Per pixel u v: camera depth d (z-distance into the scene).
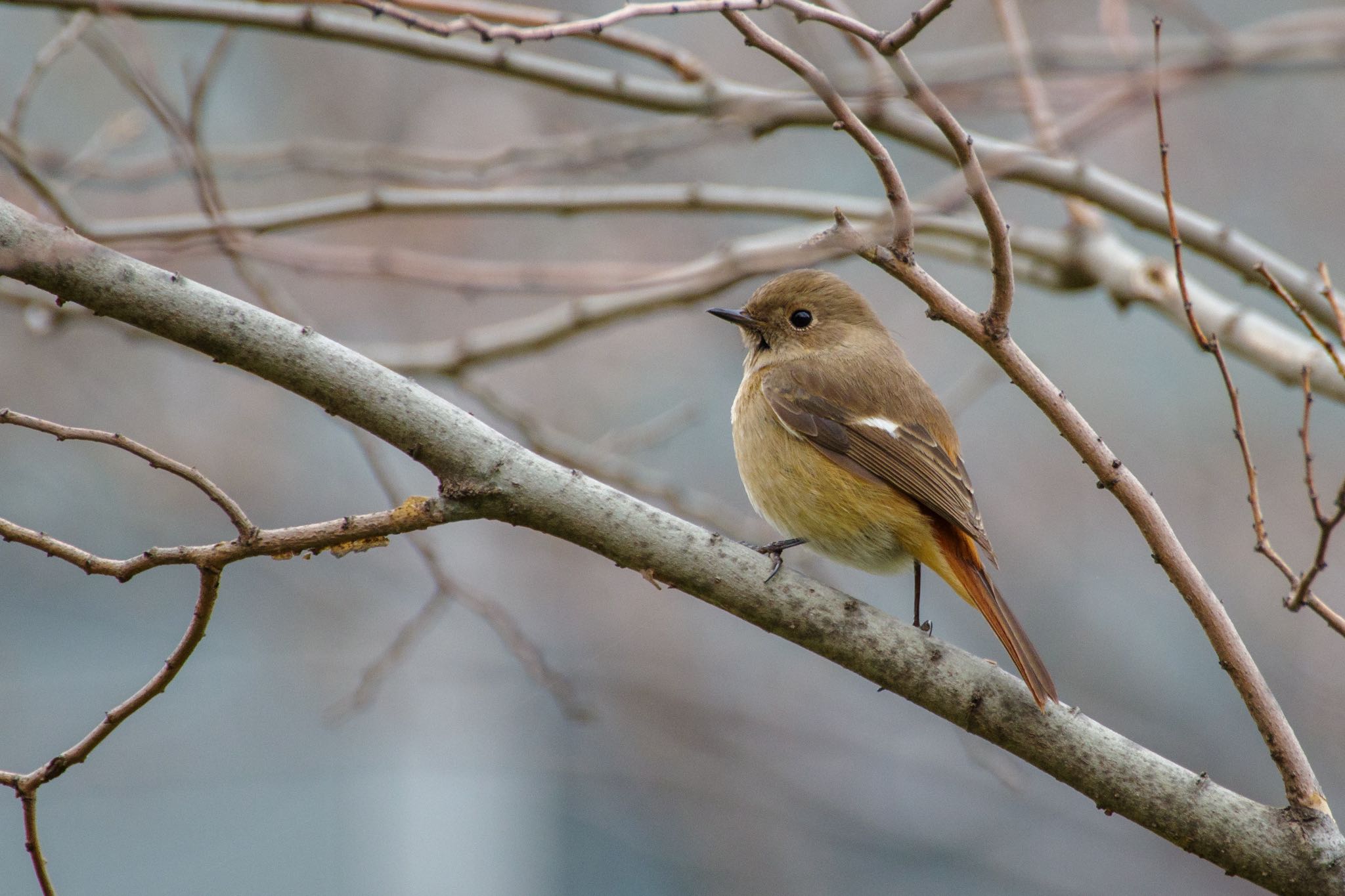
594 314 9.13
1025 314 13.57
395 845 14.19
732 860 13.16
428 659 12.88
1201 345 5.25
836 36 10.88
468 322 13.19
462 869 14.12
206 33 13.97
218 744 13.43
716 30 13.52
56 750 13.18
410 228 12.95
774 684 13.55
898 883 13.08
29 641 13.38
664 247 13.40
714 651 13.65
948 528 7.17
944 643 5.54
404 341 13.05
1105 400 13.23
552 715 13.54
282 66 13.93
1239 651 5.28
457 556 13.18
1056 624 12.91
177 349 9.48
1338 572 12.51
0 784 4.84
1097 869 12.92
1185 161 13.97
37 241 4.81
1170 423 13.27
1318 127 14.05
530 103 13.68
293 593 13.49
